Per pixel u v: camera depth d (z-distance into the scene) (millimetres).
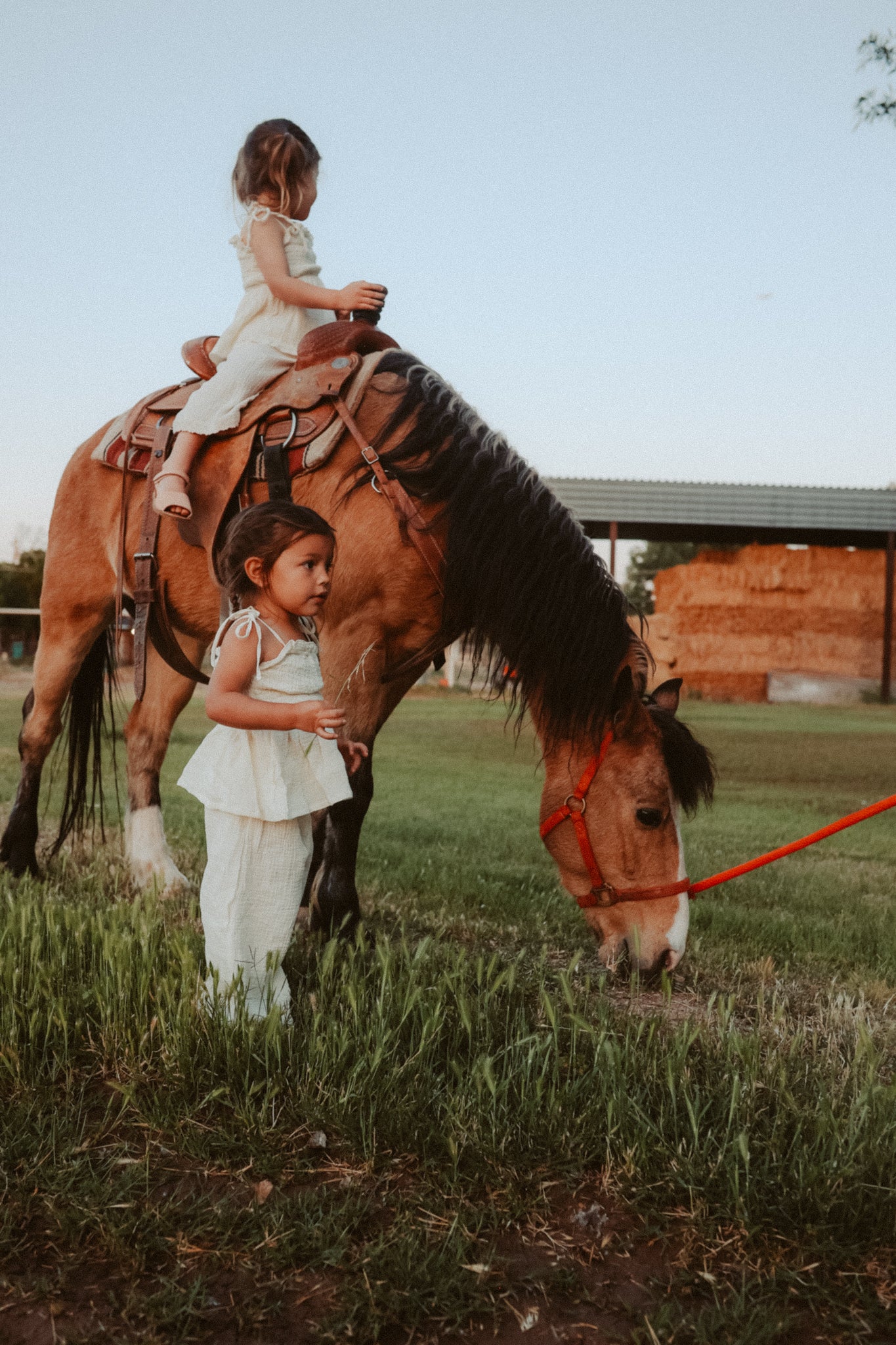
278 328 3768
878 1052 2697
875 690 33812
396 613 3402
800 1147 2039
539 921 4199
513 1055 2406
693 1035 2355
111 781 9586
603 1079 2203
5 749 10906
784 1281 1719
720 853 6586
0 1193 1823
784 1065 2346
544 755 3266
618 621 3156
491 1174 1954
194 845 5719
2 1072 2236
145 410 4082
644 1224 1863
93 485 4305
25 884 4137
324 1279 1682
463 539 3221
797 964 3881
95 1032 2486
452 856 5859
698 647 34000
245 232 3773
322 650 3418
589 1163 2049
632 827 3039
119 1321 1563
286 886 2504
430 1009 2527
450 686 27438
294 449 3449
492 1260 1719
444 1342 1564
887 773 12195
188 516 3441
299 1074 2256
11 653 35844
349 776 3402
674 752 3074
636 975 2869
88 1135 2070
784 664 34094
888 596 32406
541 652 3135
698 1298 1689
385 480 3287
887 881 6023
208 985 2559
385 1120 2088
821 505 32219
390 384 3494
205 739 2520
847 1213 1846
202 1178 1963
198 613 3988
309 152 3715
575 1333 1594
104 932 2854
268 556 2400
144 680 3979
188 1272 1681
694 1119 1998
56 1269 1672
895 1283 1723
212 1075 2236
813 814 8766
